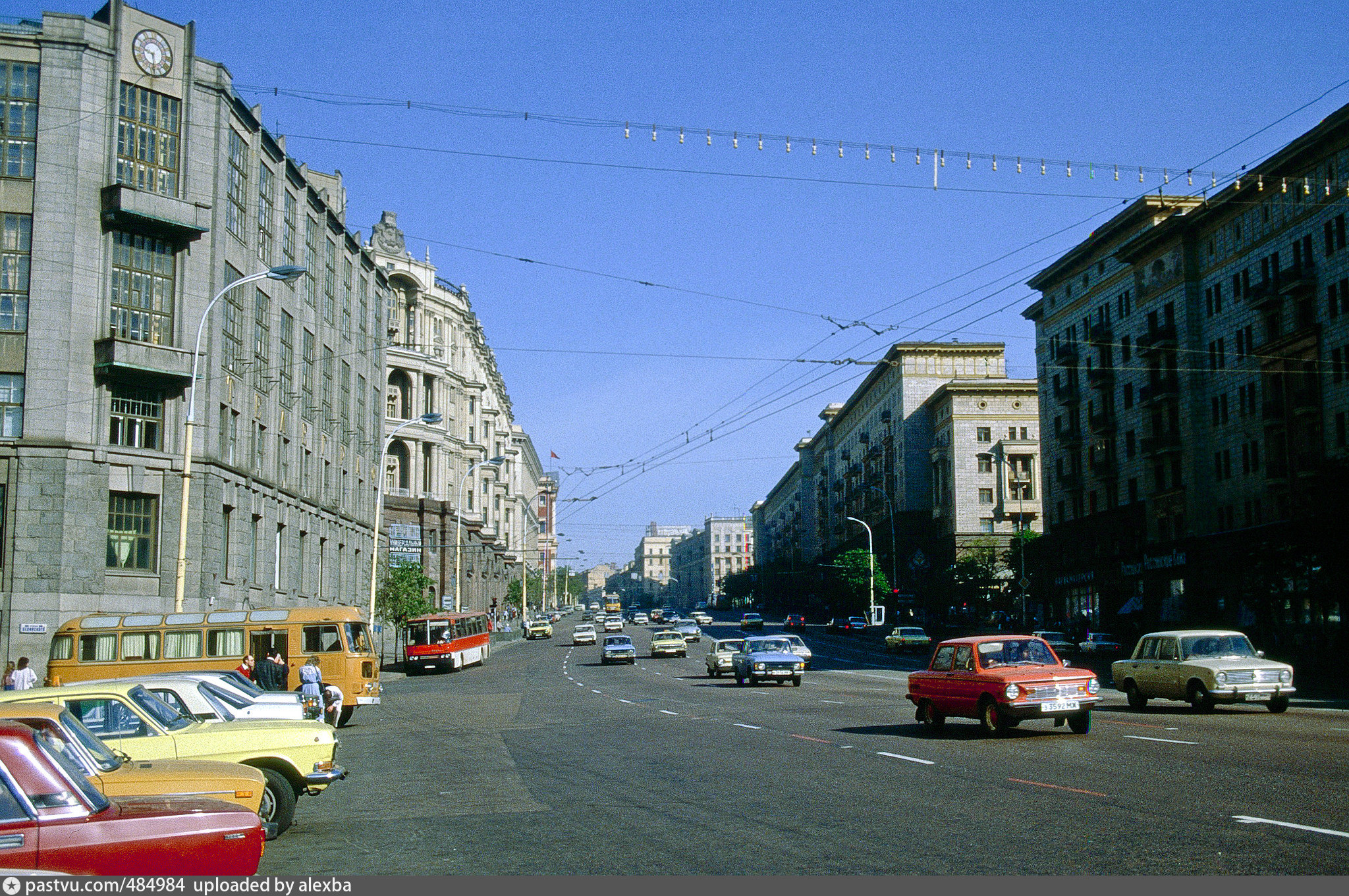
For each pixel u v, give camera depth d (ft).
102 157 121.70
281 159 154.20
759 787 43.80
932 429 350.23
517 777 51.16
